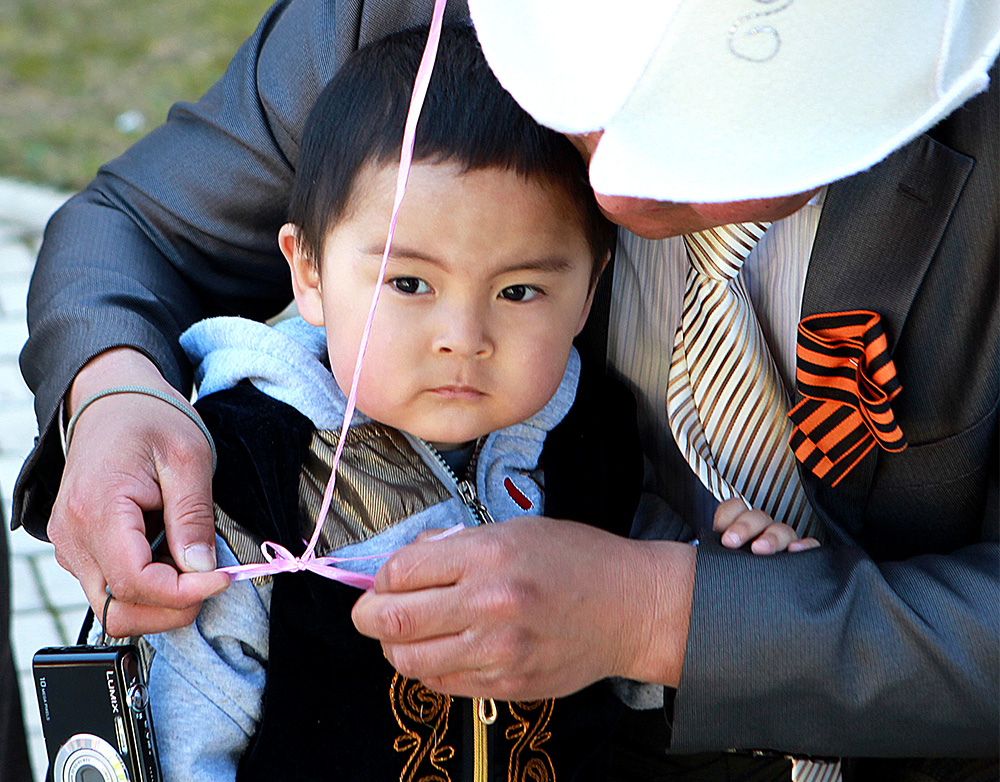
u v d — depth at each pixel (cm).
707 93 90
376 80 120
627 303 145
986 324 122
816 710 115
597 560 114
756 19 87
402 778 123
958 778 135
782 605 114
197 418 122
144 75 574
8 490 313
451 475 130
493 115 114
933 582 117
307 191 124
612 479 142
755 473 138
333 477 112
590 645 112
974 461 129
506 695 112
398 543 125
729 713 116
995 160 118
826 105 91
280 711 119
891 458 131
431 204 112
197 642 117
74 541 113
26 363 140
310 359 129
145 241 151
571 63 93
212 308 159
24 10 641
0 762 176
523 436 135
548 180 116
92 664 108
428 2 140
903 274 123
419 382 117
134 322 135
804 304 128
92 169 485
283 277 161
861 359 125
